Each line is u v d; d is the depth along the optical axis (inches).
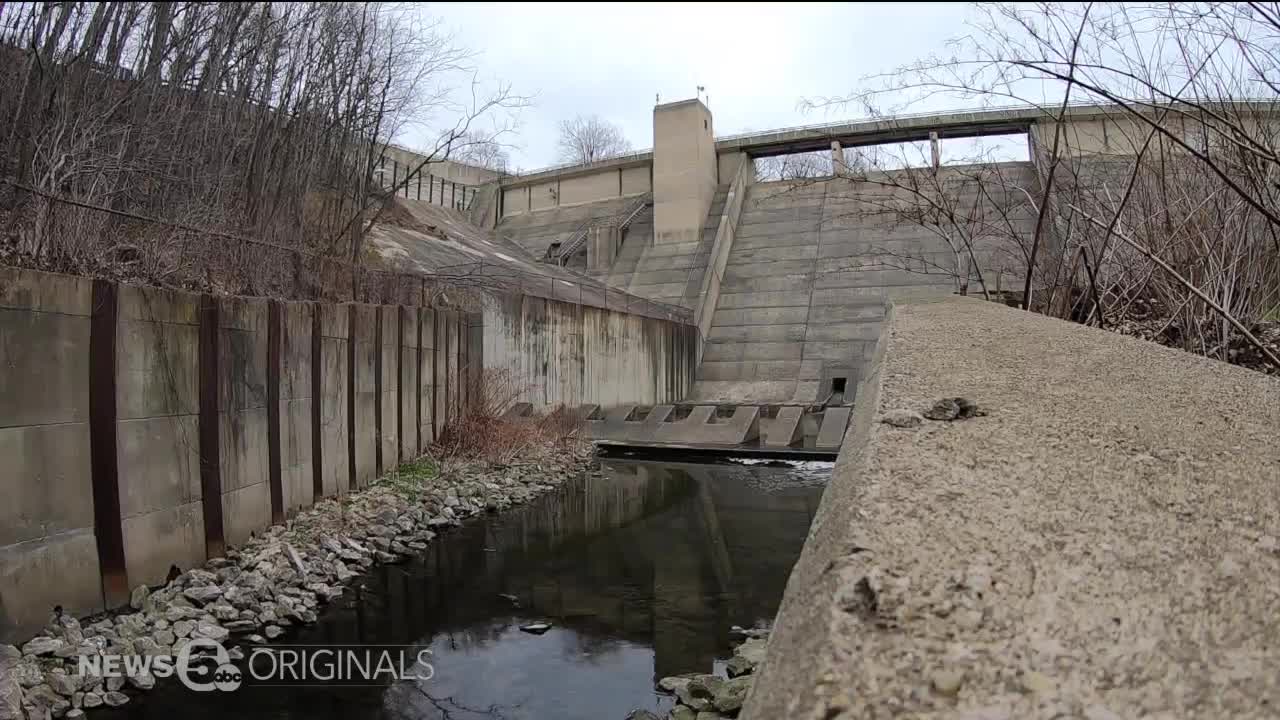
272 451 435.2
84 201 392.5
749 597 387.5
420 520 522.3
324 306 504.1
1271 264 352.8
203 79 559.2
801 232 1537.9
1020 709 72.9
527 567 438.3
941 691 75.8
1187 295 338.0
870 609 89.6
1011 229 567.5
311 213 727.7
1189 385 187.6
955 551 101.3
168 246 447.8
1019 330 271.9
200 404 371.9
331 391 513.7
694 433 968.3
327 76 722.8
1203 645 81.4
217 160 571.8
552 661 302.4
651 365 1176.2
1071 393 180.7
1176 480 125.3
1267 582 92.7
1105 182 445.4
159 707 255.3
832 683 77.7
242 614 332.2
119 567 314.2
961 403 168.7
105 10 470.3
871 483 124.6
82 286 302.8
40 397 283.4
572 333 972.6
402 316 634.2
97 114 460.4
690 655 309.9
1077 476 127.0
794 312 1358.3
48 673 255.0
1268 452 138.1
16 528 272.7
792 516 583.5
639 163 1830.7
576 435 898.1
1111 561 98.8
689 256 1534.2
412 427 654.5
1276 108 313.7
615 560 456.4
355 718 250.8
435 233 1409.9
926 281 1314.0
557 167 1943.9
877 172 924.6
